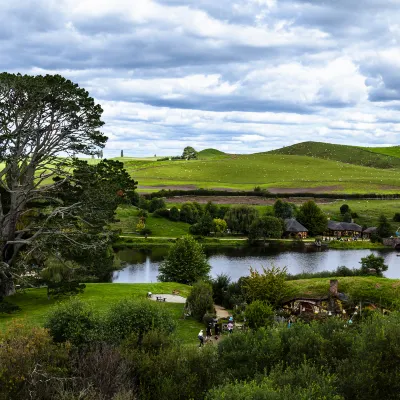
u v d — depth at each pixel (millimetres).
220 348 29297
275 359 27281
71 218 54156
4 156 45312
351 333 28078
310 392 20312
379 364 23406
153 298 57375
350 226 157250
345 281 52000
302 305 51094
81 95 48094
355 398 22531
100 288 60156
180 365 27203
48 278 60156
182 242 77312
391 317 27328
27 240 51000
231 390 20500
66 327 32250
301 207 164000
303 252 127125
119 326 34344
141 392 25953
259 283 53719
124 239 135375
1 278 52219
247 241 141750
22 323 29500
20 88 45562
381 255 124625
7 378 24031
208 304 50031
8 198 52969
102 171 54000
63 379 25391
